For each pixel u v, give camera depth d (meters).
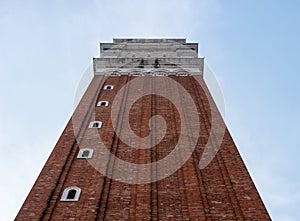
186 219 18.28
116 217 18.25
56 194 19.95
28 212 18.38
